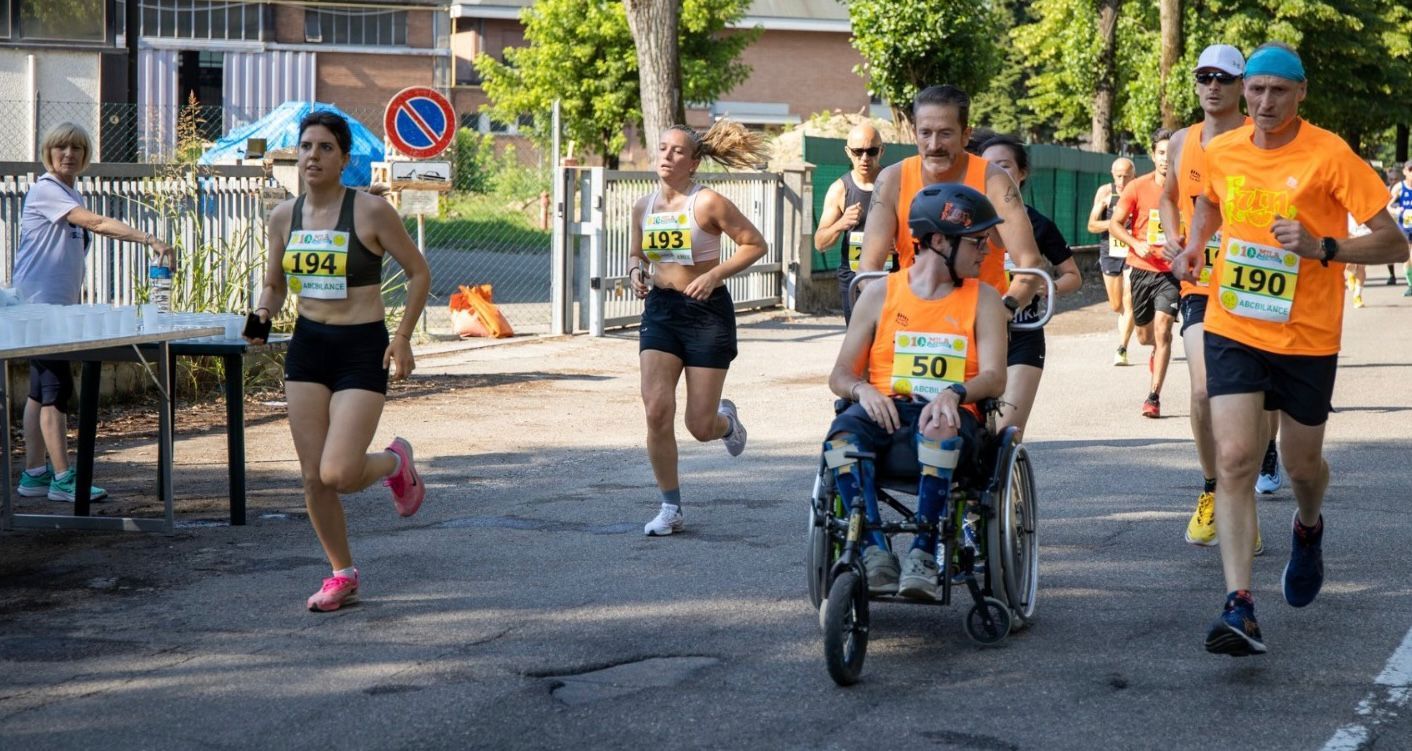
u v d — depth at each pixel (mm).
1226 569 5281
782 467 9391
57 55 22234
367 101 47688
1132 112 37656
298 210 6160
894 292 5566
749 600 6219
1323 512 7922
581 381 13383
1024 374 6770
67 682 5184
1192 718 4758
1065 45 39625
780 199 19781
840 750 4477
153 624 5910
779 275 19891
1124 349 14594
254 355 12539
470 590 6414
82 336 6898
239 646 5605
